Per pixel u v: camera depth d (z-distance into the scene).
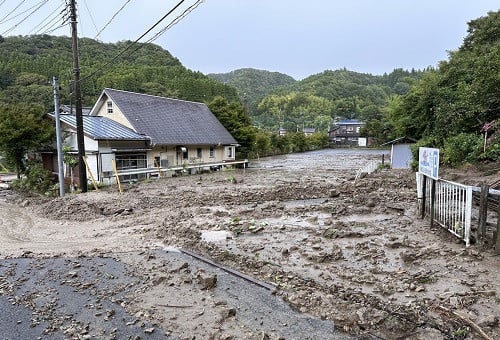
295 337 3.47
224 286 4.73
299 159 40.62
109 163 18.78
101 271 5.40
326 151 63.44
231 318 3.88
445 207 6.74
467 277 4.66
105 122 22.00
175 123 26.45
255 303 4.22
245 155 35.34
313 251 5.99
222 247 6.32
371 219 8.27
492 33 20.98
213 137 28.55
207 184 17.00
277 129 89.12
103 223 8.98
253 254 5.91
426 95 19.75
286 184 15.88
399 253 5.79
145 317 3.96
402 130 25.09
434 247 5.91
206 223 8.10
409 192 11.79
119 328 3.76
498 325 3.47
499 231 5.40
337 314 3.85
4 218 10.30
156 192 13.93
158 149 22.67
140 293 4.59
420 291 4.31
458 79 19.02
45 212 10.86
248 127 35.31
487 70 13.29
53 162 19.31
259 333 3.55
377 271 4.99
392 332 3.49
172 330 3.68
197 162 26.53
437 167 6.91
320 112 113.38
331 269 5.15
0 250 6.67
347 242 6.49
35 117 18.14
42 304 4.39
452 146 15.19
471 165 13.74
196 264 5.58
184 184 17.16
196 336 3.55
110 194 13.48
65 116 19.97
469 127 16.39
